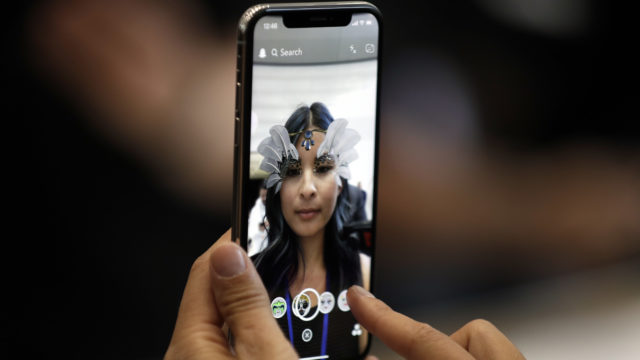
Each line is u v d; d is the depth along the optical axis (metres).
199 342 0.56
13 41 1.67
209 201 1.52
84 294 1.26
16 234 1.40
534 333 1.10
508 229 1.48
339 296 0.75
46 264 1.33
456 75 1.88
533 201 1.58
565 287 1.26
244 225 0.67
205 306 0.59
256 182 0.69
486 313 1.16
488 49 1.92
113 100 1.67
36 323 1.18
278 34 0.69
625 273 1.32
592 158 1.76
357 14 0.72
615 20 2.00
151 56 1.71
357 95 0.73
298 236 0.72
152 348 1.14
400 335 0.63
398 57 1.87
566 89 1.92
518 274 1.31
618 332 1.10
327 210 0.73
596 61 1.97
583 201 1.59
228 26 1.77
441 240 1.42
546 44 1.98
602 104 1.91
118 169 1.56
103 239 1.40
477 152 1.73
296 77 0.70
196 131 1.65
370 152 0.75
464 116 1.82
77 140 1.60
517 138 1.79
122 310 1.22
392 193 1.56
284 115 0.70
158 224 1.45
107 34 1.71
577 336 1.09
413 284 1.26
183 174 1.57
